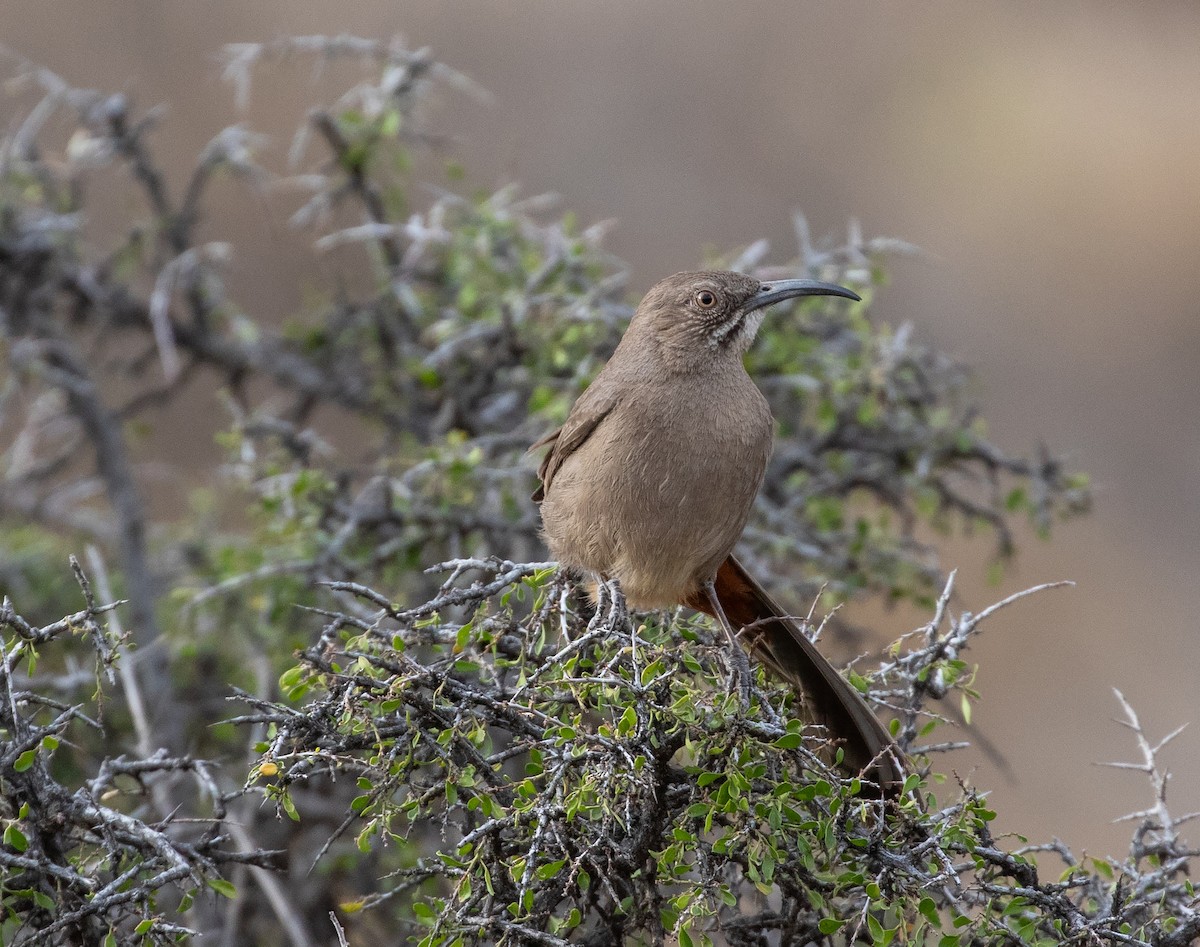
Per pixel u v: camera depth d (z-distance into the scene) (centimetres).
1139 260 2130
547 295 1068
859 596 1086
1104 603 1875
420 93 1173
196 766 674
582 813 655
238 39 2002
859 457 1152
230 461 1129
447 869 645
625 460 863
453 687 662
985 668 1830
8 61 1934
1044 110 2194
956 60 2247
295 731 645
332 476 1088
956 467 1144
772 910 709
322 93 1997
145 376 1474
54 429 1238
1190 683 1792
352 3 2070
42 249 1188
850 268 1141
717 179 2153
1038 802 1667
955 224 2147
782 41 2212
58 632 614
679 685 675
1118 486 1989
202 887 640
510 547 1054
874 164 2177
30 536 1227
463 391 1139
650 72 2178
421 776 760
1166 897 704
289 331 1259
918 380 1146
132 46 1977
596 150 2133
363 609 997
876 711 862
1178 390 2056
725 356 902
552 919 688
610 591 794
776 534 1080
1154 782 730
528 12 2162
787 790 637
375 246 1205
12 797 621
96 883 620
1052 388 2066
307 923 982
